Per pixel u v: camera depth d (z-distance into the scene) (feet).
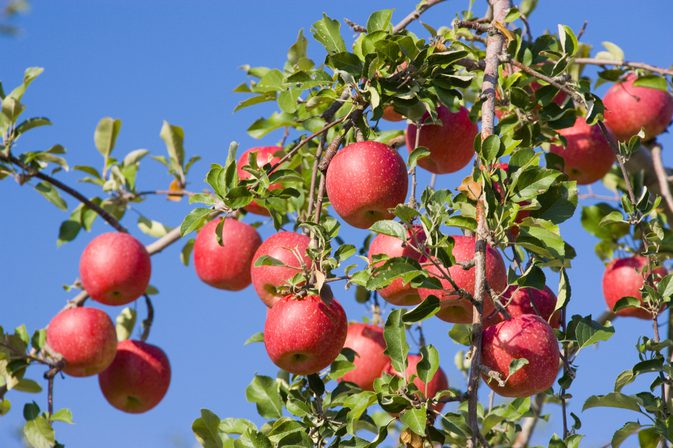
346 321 6.56
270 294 6.79
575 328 6.40
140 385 8.05
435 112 6.66
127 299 8.09
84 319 7.89
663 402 6.53
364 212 6.64
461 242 6.42
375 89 6.52
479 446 5.93
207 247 7.93
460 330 7.23
